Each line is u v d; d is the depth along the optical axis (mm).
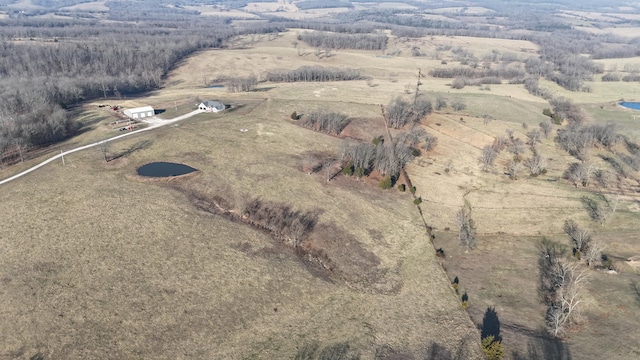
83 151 106250
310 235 80188
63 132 117250
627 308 63656
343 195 93688
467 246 80938
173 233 75125
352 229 82938
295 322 60938
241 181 94000
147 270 66000
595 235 84938
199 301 61750
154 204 83250
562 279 68000
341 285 69812
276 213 85000
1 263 65000
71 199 83000
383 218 88312
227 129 123438
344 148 109750
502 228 89062
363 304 65875
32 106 130625
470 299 67750
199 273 66812
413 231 85875
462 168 114875
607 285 69375
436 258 78312
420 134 127750
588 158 124562
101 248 69688
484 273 74375
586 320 62156
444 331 60906
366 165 104750
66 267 65125
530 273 74125
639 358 53562
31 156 104375
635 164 117875
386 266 75125
